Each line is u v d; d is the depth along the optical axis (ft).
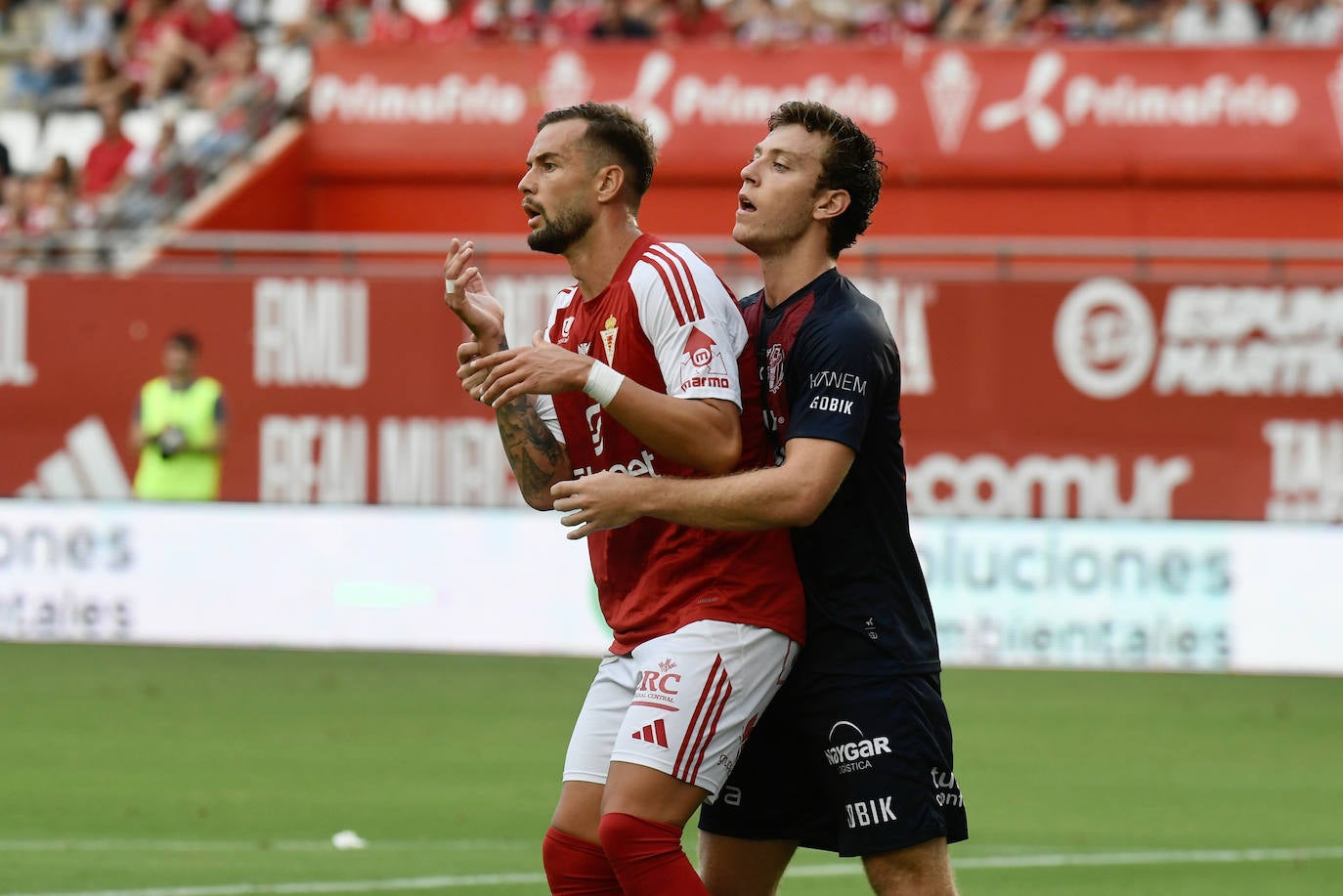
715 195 173.27
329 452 139.44
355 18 197.06
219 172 178.19
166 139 185.47
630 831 48.14
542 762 101.24
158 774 97.09
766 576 49.98
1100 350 132.77
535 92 175.94
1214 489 132.16
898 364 51.06
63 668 133.28
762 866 54.13
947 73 171.73
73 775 96.63
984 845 82.38
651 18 185.57
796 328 50.62
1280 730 113.09
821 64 172.55
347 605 139.64
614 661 51.44
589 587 137.80
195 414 139.23
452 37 189.26
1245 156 169.48
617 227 51.26
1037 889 74.23
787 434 49.16
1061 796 93.30
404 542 139.13
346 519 139.44
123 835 82.53
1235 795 93.91
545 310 137.28
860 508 50.44
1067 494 133.39
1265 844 82.79
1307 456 130.93
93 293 140.15
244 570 140.15
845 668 50.19
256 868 76.28
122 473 140.87
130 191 178.09
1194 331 131.85
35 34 220.64
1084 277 132.67
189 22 203.82
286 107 183.73
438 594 139.03
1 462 141.28
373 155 178.19
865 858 50.34
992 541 132.98
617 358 50.06
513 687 126.72
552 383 47.21
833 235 51.62
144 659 138.00
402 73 178.09
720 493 47.19
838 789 50.31
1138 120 170.40
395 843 81.35
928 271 136.67
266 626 140.15
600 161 50.65
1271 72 169.27
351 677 130.21
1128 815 89.10
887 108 172.45
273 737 108.17
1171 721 115.96
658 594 50.34
